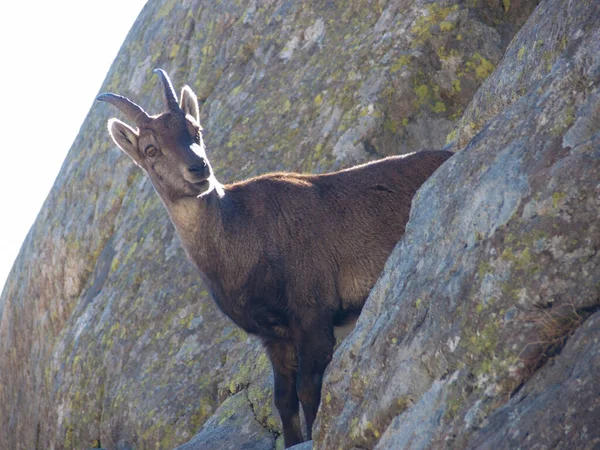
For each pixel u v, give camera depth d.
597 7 16.30
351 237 23.84
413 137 35.66
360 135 35.81
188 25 53.12
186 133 24.02
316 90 39.84
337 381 17.48
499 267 14.44
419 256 16.98
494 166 16.05
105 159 53.66
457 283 15.17
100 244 50.88
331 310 23.72
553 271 13.69
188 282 38.78
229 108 45.12
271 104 42.25
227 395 31.50
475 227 15.58
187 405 33.53
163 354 36.94
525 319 13.69
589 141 14.45
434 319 15.33
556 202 14.16
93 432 40.53
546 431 11.74
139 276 42.38
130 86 55.97
